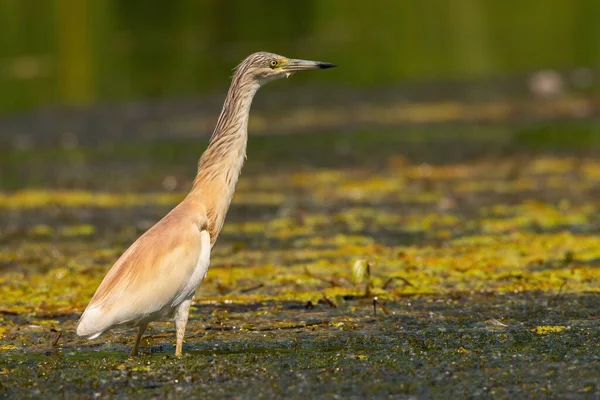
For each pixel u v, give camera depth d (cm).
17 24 4656
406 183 1978
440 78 3572
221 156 961
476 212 1670
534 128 2627
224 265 1312
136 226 1627
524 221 1569
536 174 2022
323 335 977
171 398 775
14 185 2059
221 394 780
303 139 2600
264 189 1961
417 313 1065
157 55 3994
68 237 1555
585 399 741
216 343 959
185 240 895
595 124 2641
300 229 1566
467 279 1215
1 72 3725
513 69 3672
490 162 2186
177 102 3119
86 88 3381
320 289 1188
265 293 1175
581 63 3719
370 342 945
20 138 2684
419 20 4853
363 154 2347
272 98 3350
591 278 1194
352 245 1426
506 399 747
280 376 823
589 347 893
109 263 1353
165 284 876
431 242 1447
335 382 801
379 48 4156
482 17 4903
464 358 866
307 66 1009
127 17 4916
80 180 2098
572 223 1552
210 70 3628
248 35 4472
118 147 2509
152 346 960
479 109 2978
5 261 1387
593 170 2038
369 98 3253
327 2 5381
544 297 1120
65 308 1109
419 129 2683
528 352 880
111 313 857
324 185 1978
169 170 2184
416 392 770
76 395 792
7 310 1104
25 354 933
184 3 5309
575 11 4903
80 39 4369
